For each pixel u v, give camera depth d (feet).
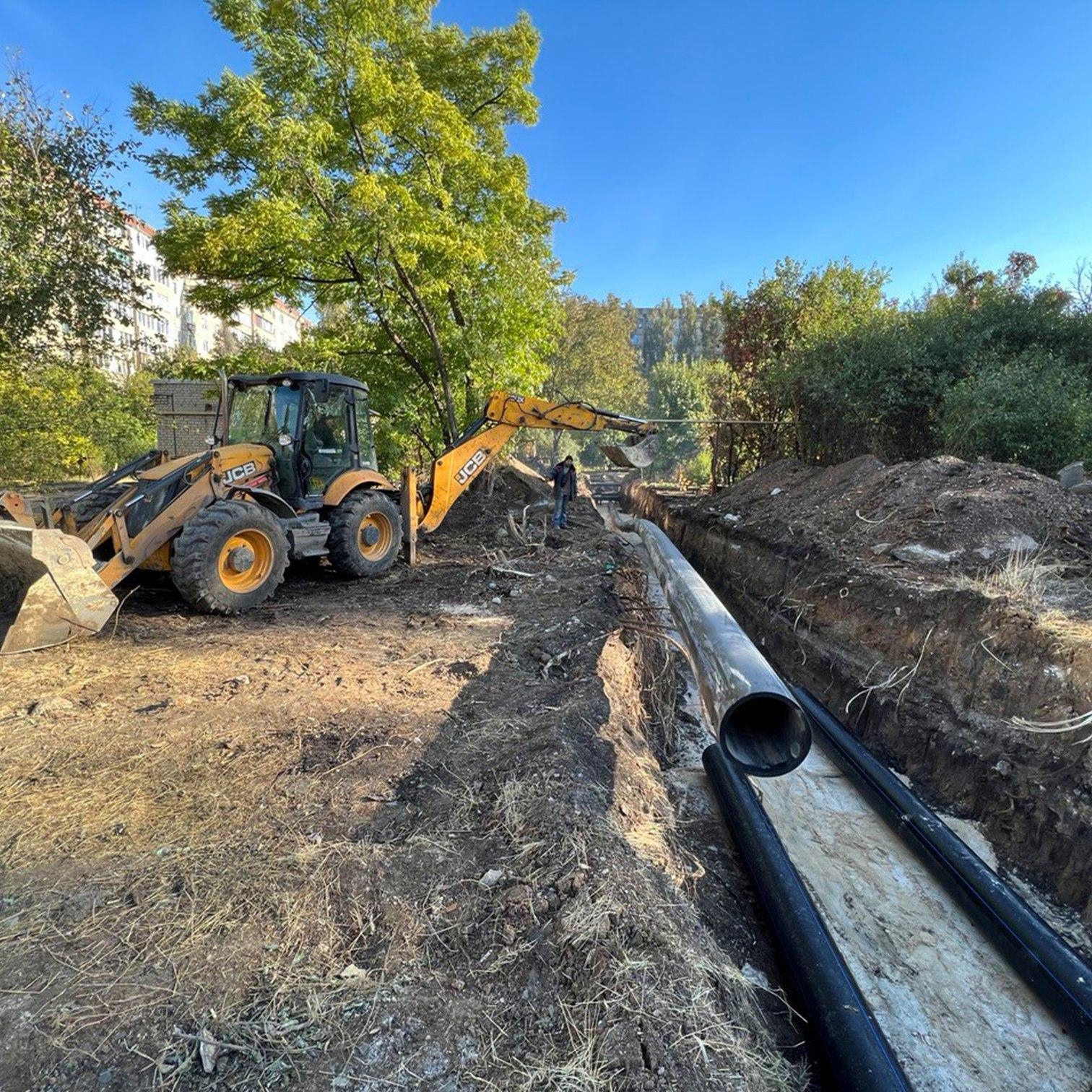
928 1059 10.07
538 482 61.67
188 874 9.05
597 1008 7.09
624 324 142.10
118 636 18.88
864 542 24.76
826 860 14.30
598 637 19.08
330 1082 6.31
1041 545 20.99
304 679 16.07
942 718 16.89
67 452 39.75
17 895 8.59
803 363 40.57
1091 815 12.50
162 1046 6.58
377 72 35.35
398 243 35.58
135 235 107.45
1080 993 10.20
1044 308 33.94
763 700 10.86
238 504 21.50
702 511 43.80
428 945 8.07
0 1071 6.24
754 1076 6.86
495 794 11.30
